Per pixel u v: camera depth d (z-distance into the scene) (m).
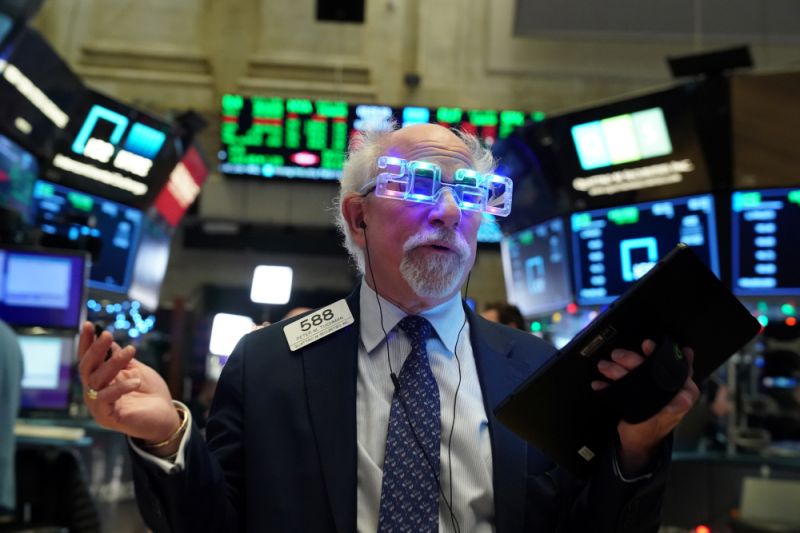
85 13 9.42
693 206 5.05
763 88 4.75
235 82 9.43
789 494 4.24
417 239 1.55
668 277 1.31
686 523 4.41
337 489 1.45
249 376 1.58
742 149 4.84
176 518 1.36
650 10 8.80
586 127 5.23
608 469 1.40
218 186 9.54
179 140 6.14
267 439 1.51
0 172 5.11
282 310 6.51
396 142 1.67
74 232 4.73
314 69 9.48
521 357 1.67
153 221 6.45
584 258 5.47
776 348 4.94
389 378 1.57
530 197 5.80
